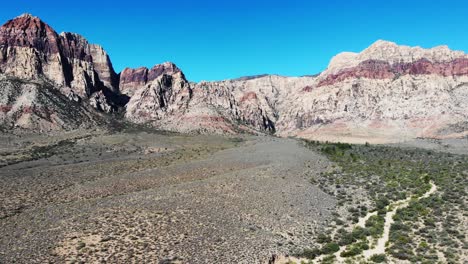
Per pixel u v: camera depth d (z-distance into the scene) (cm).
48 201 7500
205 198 7112
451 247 5369
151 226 5619
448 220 6250
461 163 11075
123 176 9738
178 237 5309
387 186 8588
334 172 10025
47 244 4969
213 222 5944
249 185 8094
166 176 9662
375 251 5366
